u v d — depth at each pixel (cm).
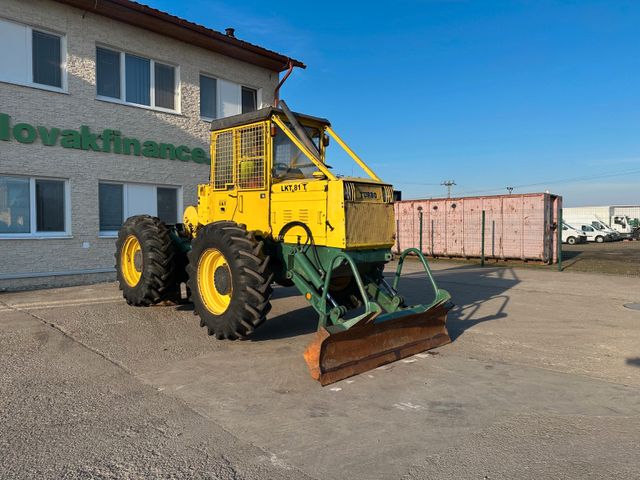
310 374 489
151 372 493
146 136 1209
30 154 1012
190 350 571
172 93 1282
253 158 656
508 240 1802
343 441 350
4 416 383
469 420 387
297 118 669
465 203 1912
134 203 1199
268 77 1502
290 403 418
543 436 359
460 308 854
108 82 1155
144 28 1190
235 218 688
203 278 625
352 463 318
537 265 1705
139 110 1194
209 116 1374
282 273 628
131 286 816
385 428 371
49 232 1057
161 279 768
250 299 558
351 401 424
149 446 338
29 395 426
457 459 324
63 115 1062
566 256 2158
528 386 465
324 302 535
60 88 1070
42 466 310
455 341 626
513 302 918
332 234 563
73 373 485
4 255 989
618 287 1126
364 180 593
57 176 1054
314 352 465
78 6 1064
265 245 637
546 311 829
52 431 359
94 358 534
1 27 982
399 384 466
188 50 1293
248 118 651
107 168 1134
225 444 343
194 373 491
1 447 333
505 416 395
